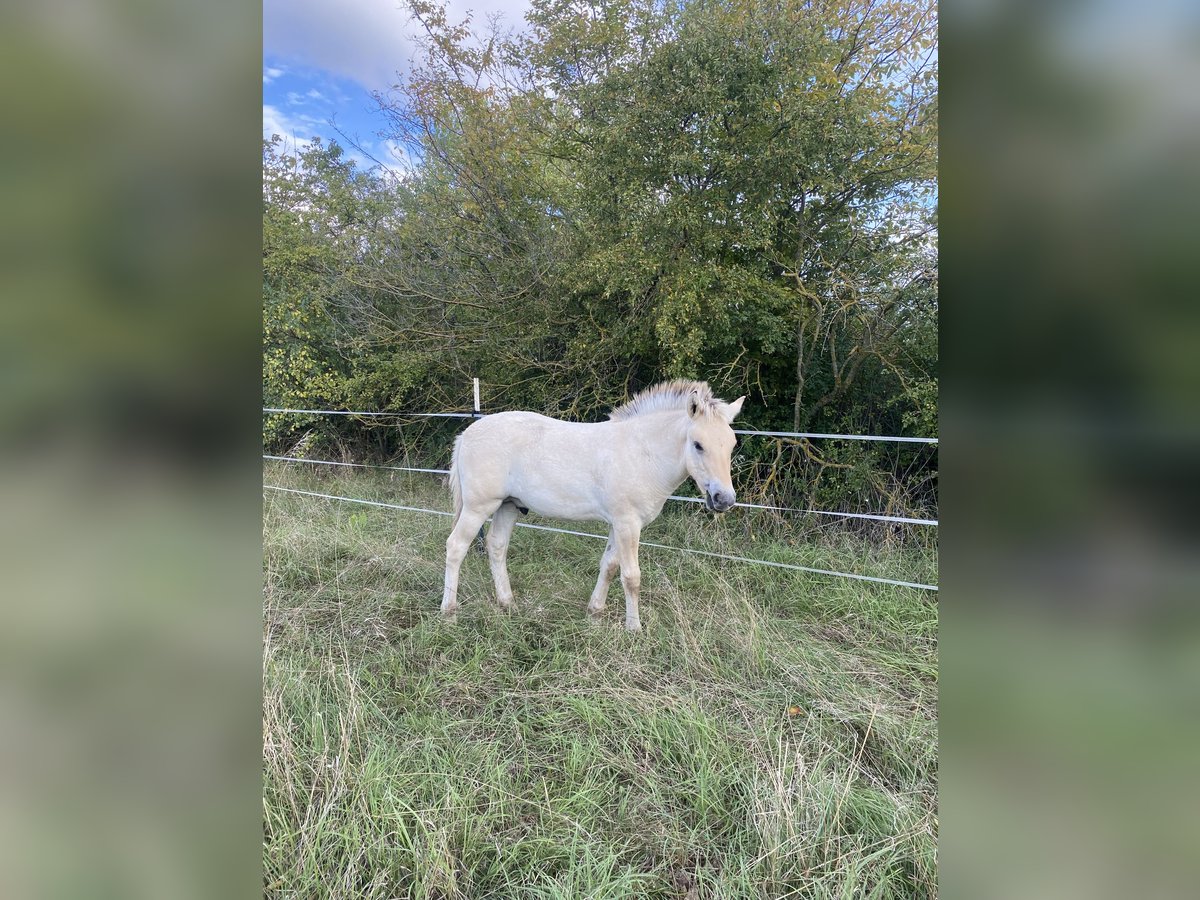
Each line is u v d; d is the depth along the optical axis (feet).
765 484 17.06
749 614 10.85
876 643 10.59
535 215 22.43
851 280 16.84
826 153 15.88
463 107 21.34
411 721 7.95
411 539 15.29
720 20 15.60
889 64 16.56
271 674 8.27
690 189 17.38
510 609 11.57
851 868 5.66
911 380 16.57
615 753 7.55
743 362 19.26
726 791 6.93
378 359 23.40
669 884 5.85
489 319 22.36
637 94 16.76
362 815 6.13
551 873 6.00
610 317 20.07
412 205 23.73
